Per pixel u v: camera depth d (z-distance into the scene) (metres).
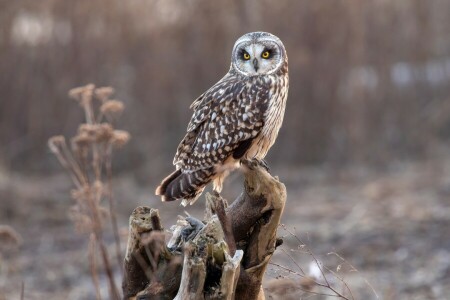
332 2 22.98
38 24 22.00
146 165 21.20
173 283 6.11
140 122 21.97
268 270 7.47
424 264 13.16
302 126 22.98
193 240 5.98
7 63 21.78
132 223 6.07
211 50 22.52
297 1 22.94
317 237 14.93
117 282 12.67
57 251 14.68
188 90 22.39
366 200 18.02
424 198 17.78
